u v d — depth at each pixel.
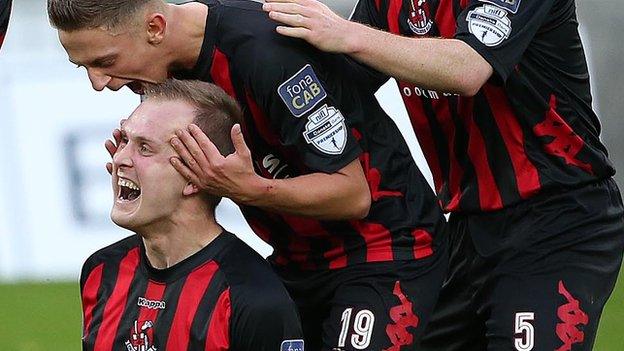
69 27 11.50
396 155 13.12
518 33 12.90
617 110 32.47
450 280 15.09
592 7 32.56
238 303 11.34
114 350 11.71
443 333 15.33
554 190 14.10
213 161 11.39
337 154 12.13
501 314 14.05
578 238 14.07
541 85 13.83
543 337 13.61
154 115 11.45
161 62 12.00
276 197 11.82
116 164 11.52
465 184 14.55
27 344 24.91
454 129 14.36
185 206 11.60
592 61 32.44
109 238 29.36
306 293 13.47
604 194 14.39
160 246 11.68
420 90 14.34
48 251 29.38
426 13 14.08
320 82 12.15
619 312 26.56
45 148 29.14
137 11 11.59
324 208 12.16
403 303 12.94
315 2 12.26
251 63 11.96
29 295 28.80
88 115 29.06
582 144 14.12
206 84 11.84
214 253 11.66
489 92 13.88
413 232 13.13
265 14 12.22
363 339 12.77
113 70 11.81
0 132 28.98
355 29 12.12
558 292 13.84
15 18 29.30
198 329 11.38
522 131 14.01
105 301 11.90
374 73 13.21
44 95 29.06
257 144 12.65
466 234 14.73
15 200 29.19
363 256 13.02
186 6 12.14
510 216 14.30
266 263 11.84
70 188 29.22
